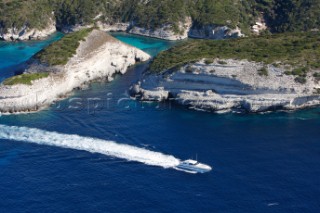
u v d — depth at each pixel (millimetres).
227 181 112312
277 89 150500
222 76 154000
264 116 147125
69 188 111000
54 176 115875
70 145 129500
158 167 118562
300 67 155125
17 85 154750
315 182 111750
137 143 130000
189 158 122250
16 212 103312
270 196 106812
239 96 152375
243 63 157500
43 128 139875
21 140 132875
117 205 104875
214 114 149250
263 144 129500
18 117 148125
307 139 132250
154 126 140500
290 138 132750
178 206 104000
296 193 107750
